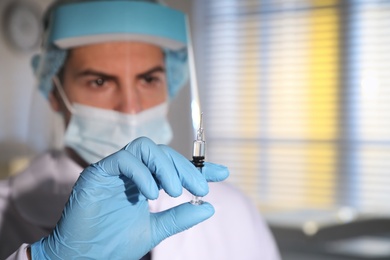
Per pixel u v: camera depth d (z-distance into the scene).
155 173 0.69
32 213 1.14
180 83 1.21
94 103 1.11
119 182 0.71
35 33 1.85
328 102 2.76
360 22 2.66
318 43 2.75
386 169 2.66
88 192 0.69
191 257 1.10
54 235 0.73
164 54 1.17
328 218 1.75
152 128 1.13
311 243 1.71
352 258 1.82
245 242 1.21
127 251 0.74
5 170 1.68
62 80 1.14
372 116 2.68
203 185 0.69
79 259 0.72
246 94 2.93
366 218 1.65
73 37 1.07
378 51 2.64
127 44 1.10
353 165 2.71
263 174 2.90
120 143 1.10
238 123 2.96
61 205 1.13
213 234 1.17
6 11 1.75
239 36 2.91
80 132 1.12
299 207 2.38
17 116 1.75
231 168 2.97
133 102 1.10
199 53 2.97
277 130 2.88
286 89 2.84
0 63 1.73
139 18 1.09
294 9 2.78
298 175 2.83
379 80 2.66
